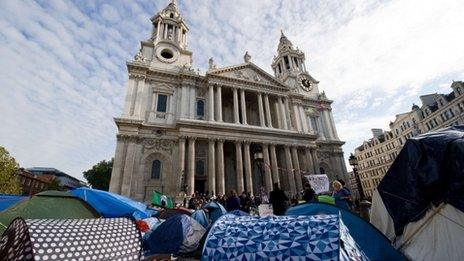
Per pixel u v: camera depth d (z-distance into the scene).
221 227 5.87
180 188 31.70
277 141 40.75
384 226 8.27
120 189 30.92
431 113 61.28
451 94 56.47
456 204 5.94
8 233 3.51
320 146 48.50
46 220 3.40
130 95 37.06
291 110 49.69
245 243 5.00
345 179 46.97
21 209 7.87
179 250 8.87
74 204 8.95
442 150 6.38
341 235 4.50
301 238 4.61
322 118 52.78
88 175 67.38
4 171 42.06
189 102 40.38
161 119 37.88
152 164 34.41
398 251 6.88
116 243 3.65
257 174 40.56
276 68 63.62
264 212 14.30
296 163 40.72
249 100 48.78
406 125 70.94
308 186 13.93
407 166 7.32
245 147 38.22
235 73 45.41
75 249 3.18
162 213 16.16
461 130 7.05
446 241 6.16
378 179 84.50
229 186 39.53
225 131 38.00
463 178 5.85
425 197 6.76
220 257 4.97
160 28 48.28
